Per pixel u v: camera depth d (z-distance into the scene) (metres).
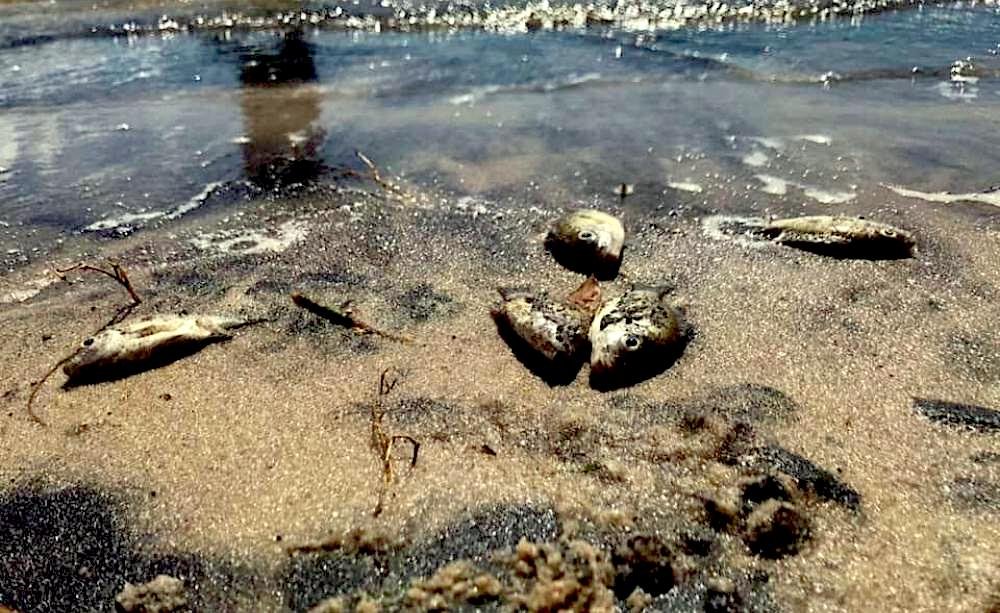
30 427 0.41
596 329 0.46
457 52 1.01
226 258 0.57
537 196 0.66
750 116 0.81
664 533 0.35
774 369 0.45
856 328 0.49
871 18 1.12
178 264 0.56
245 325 0.50
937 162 0.70
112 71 0.93
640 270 0.56
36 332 0.49
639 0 1.19
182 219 0.62
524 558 0.33
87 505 0.37
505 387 0.44
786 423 0.41
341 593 0.33
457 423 0.41
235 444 0.40
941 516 0.35
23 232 0.60
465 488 0.37
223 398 0.43
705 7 1.17
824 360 0.46
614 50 1.01
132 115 0.81
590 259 0.56
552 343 0.45
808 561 0.33
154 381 0.45
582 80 0.91
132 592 0.32
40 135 0.76
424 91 0.88
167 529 0.35
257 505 0.36
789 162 0.71
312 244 0.59
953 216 0.61
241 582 0.33
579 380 0.44
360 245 0.59
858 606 0.31
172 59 0.97
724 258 0.57
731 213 0.63
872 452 0.39
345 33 1.08
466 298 0.53
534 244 0.59
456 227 0.61
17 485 0.38
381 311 0.51
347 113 0.82
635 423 0.41
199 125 0.79
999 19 1.10
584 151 0.73
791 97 0.86
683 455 0.39
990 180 0.67
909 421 0.41
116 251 0.58
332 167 0.70
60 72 0.93
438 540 0.35
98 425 0.41
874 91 0.87
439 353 0.47
